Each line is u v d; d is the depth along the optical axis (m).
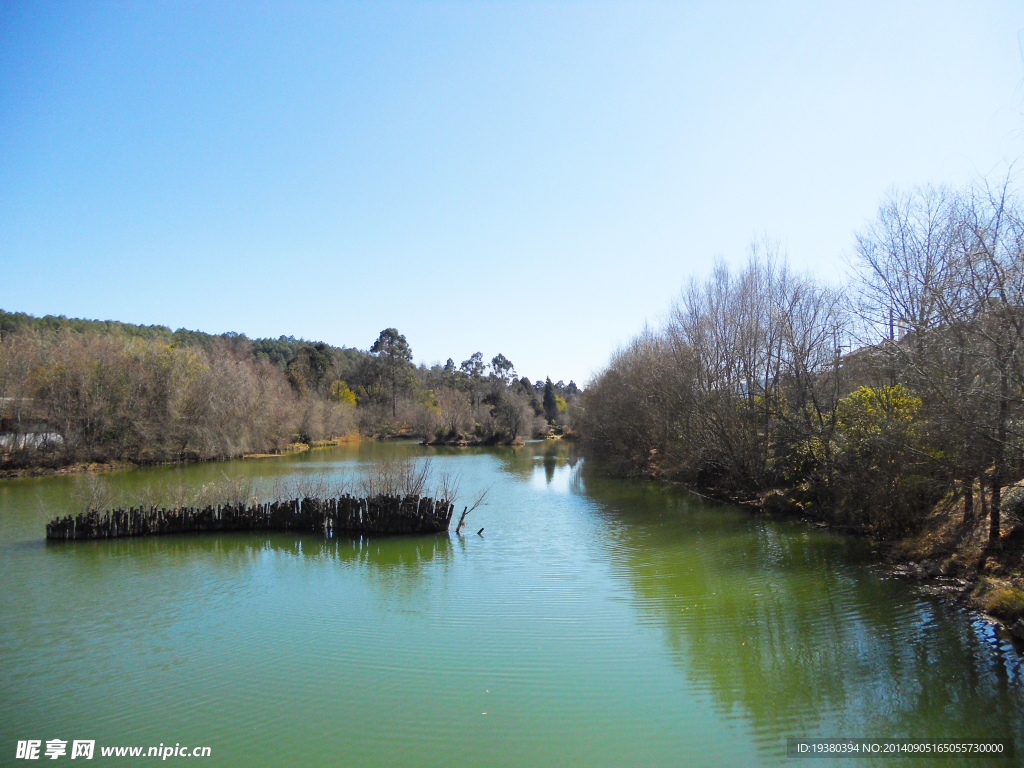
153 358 47.91
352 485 24.69
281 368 99.75
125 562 17.38
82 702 9.11
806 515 22.66
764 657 10.27
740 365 28.67
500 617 12.51
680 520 23.28
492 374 137.88
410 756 7.57
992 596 11.89
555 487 34.34
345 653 10.76
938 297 13.48
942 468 14.91
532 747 7.71
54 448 41.41
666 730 8.06
